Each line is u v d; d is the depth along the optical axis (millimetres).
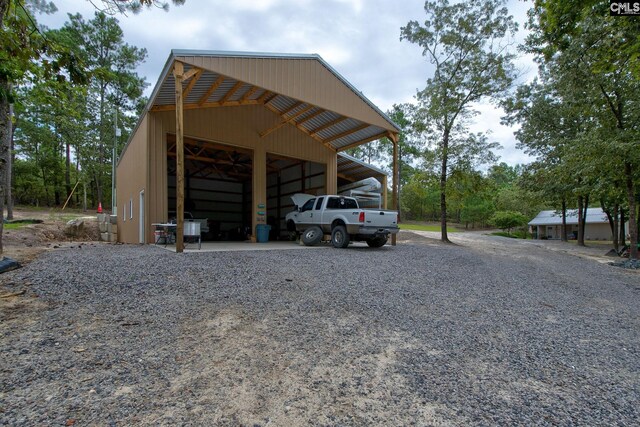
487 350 2928
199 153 14688
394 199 11656
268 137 12469
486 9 13695
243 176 20031
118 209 15961
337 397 2078
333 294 4473
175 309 3521
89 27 26453
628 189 11398
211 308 3617
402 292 4832
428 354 2783
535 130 19375
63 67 4914
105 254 6562
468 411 1977
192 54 7258
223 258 6469
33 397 1895
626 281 7270
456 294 4949
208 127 10984
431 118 15055
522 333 3410
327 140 13742
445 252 10430
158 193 9922
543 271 8055
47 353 2430
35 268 4809
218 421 1773
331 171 14312
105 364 2326
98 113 28109
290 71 8883
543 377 2457
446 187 15055
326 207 10547
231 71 7824
